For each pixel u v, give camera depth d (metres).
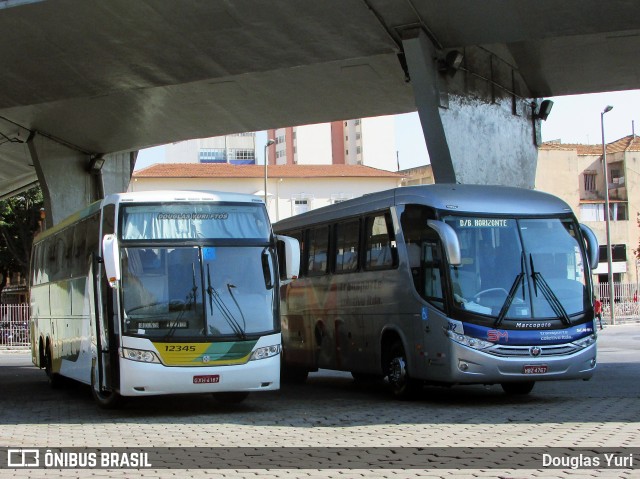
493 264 14.11
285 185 74.88
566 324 14.05
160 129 30.14
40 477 8.45
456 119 20.14
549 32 18.67
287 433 11.37
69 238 17.72
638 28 18.20
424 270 14.54
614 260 71.44
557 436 10.31
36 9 18.47
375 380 20.94
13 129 29.70
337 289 17.70
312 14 18.69
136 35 19.86
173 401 16.16
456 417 12.65
